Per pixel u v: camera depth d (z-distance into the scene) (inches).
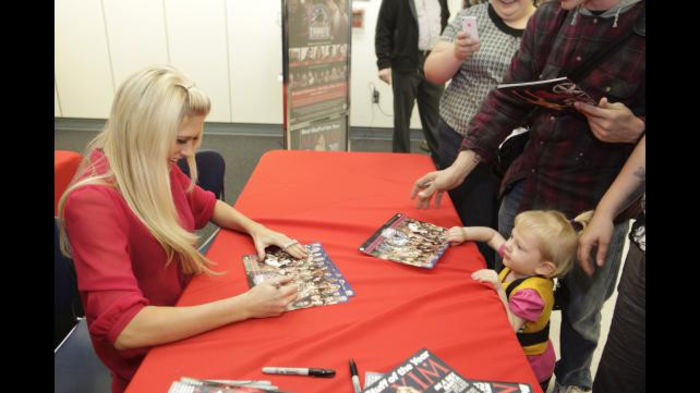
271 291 38.7
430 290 43.4
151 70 39.6
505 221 64.2
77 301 58.4
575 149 51.5
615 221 49.8
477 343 36.7
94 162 40.9
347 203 62.8
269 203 62.3
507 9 68.1
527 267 48.6
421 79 140.7
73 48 179.0
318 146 131.8
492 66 70.1
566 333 60.5
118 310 35.1
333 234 54.6
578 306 57.6
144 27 176.9
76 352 52.8
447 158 81.2
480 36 71.5
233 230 54.9
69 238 38.0
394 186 69.3
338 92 132.4
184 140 41.3
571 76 49.1
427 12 133.2
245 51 180.1
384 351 35.5
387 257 48.6
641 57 43.9
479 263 49.1
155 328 35.1
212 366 33.5
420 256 48.9
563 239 46.9
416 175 73.9
